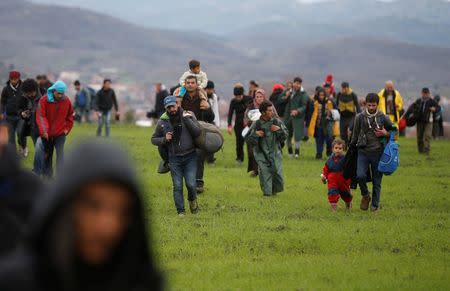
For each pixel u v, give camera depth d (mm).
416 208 49688
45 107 51438
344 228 40812
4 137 17391
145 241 9727
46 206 9180
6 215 16203
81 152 9141
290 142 79125
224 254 34844
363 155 45656
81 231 9281
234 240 37594
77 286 9414
